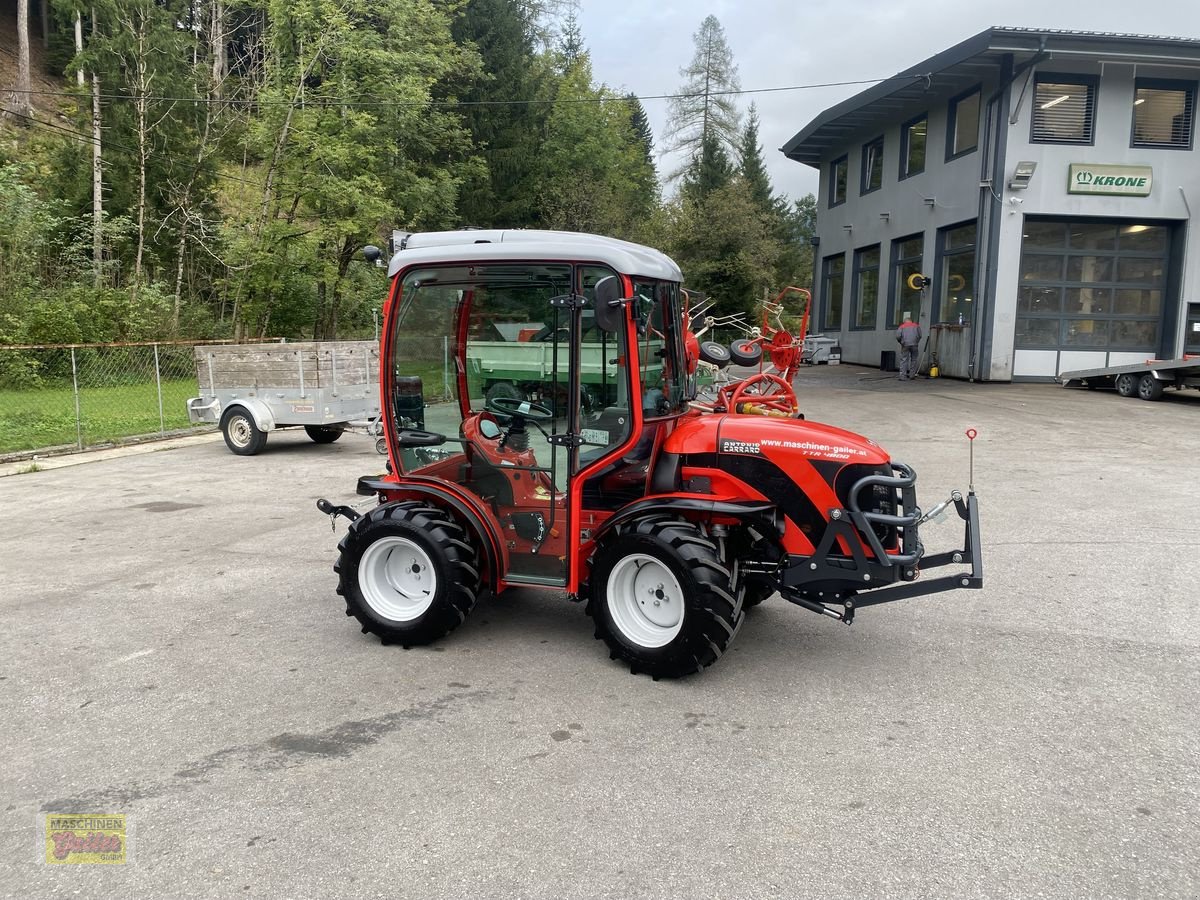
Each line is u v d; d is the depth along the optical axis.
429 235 4.95
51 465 11.30
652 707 4.06
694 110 46.62
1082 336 20.66
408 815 3.16
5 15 38.00
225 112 25.72
